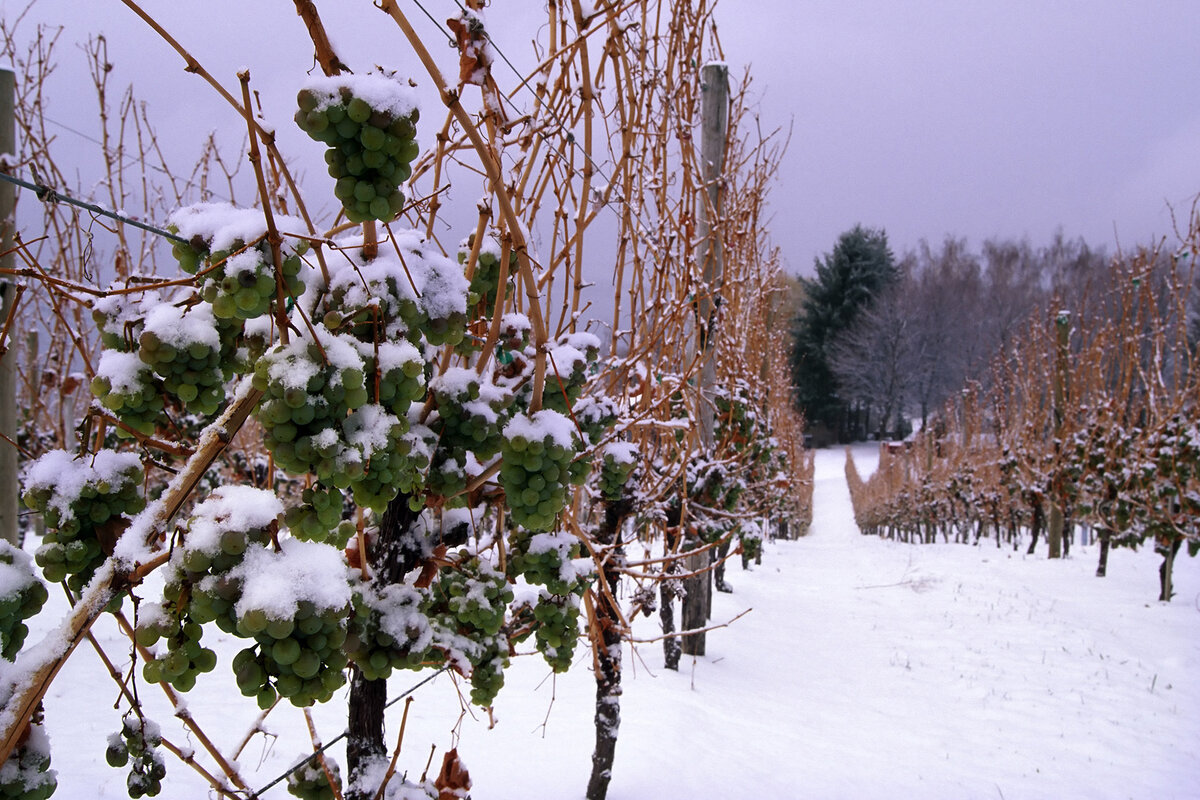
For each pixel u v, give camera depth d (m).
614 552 3.76
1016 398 16.42
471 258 2.03
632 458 3.18
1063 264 41.75
